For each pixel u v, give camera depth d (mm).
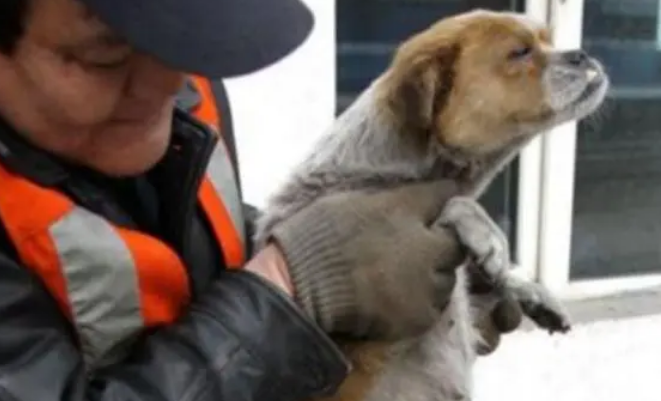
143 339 1373
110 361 1355
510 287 1952
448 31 1897
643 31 4387
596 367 3785
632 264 4383
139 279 1362
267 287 1390
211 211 1553
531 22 1951
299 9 1186
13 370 1201
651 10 4387
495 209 4164
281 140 3408
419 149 1781
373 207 1553
